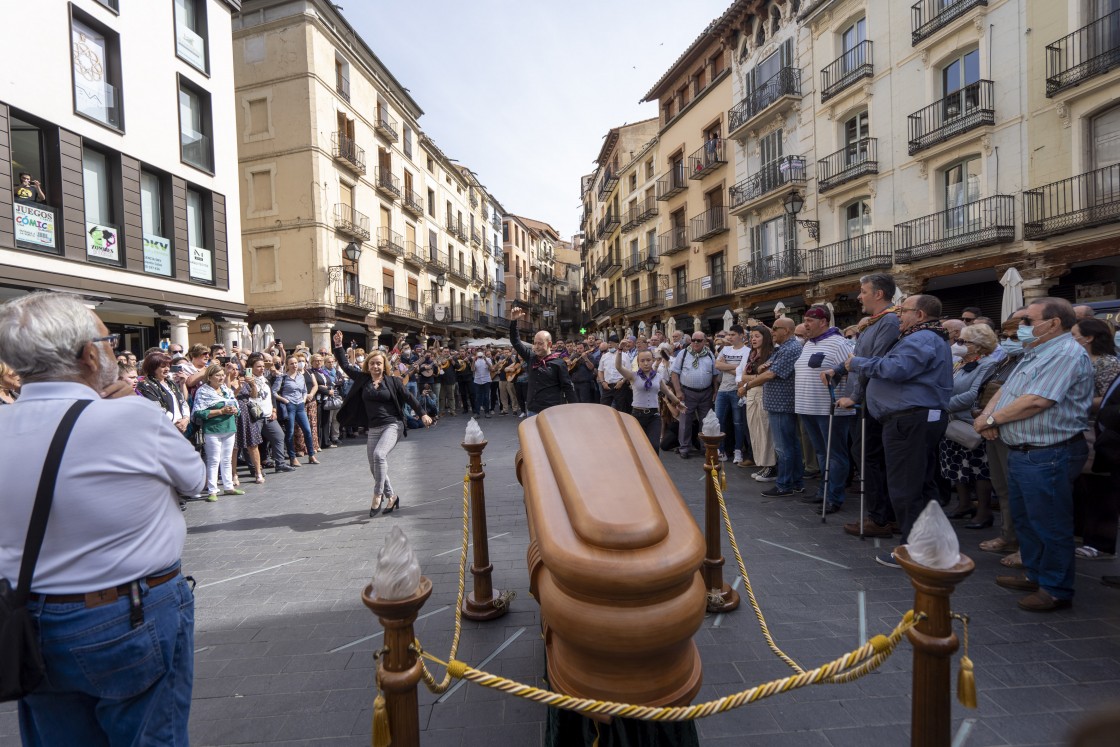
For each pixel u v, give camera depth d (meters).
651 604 1.60
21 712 1.64
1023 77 13.53
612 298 40.81
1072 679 2.78
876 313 4.64
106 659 1.51
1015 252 13.73
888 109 17.12
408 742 1.54
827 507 5.61
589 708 1.57
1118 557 4.25
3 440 1.48
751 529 5.16
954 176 15.47
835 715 2.59
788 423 6.28
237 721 2.65
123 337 15.96
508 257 58.22
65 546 1.47
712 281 26.02
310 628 3.56
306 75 22.77
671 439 9.49
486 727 2.59
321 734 2.55
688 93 28.50
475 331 44.16
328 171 23.73
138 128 13.88
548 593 1.71
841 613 3.52
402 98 31.44
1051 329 3.48
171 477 1.67
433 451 10.41
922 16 15.93
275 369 9.68
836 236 19.20
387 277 29.41
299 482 8.17
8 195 10.88
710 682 2.85
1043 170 13.24
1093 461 4.22
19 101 11.16
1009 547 4.37
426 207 34.97
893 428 4.20
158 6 14.56
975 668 2.89
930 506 1.65
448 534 5.37
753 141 23.22
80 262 12.28
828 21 19.16
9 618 1.39
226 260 16.84
